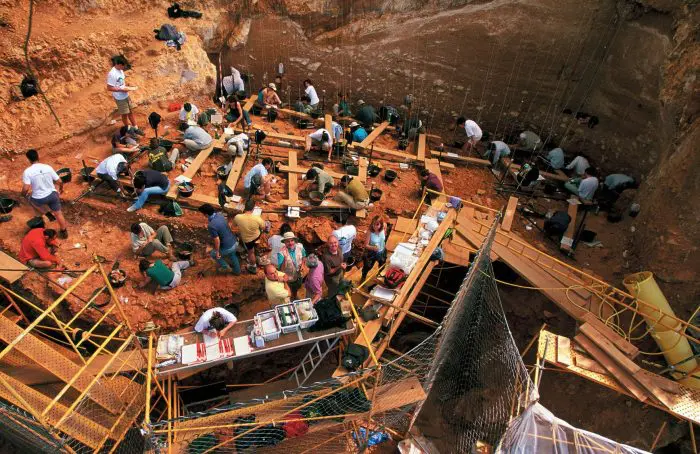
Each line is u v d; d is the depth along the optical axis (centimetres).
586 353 886
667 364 935
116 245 1022
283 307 831
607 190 1330
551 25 1449
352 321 847
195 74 1330
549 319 1123
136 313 928
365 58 1582
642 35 1326
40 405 701
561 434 737
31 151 924
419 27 1530
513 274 1199
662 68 1239
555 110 1548
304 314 821
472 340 1023
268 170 1160
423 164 1373
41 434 674
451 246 1109
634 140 1368
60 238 1012
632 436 962
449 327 816
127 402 770
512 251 1109
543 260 1123
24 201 1047
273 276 844
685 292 991
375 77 1611
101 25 1265
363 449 829
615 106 1422
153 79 1273
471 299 948
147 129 1233
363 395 740
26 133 1092
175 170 1152
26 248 926
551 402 1073
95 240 1023
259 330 805
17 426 723
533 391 741
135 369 789
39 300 920
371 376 725
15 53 1099
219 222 913
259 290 1009
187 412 936
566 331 1095
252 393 939
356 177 1229
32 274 937
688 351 901
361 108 1585
